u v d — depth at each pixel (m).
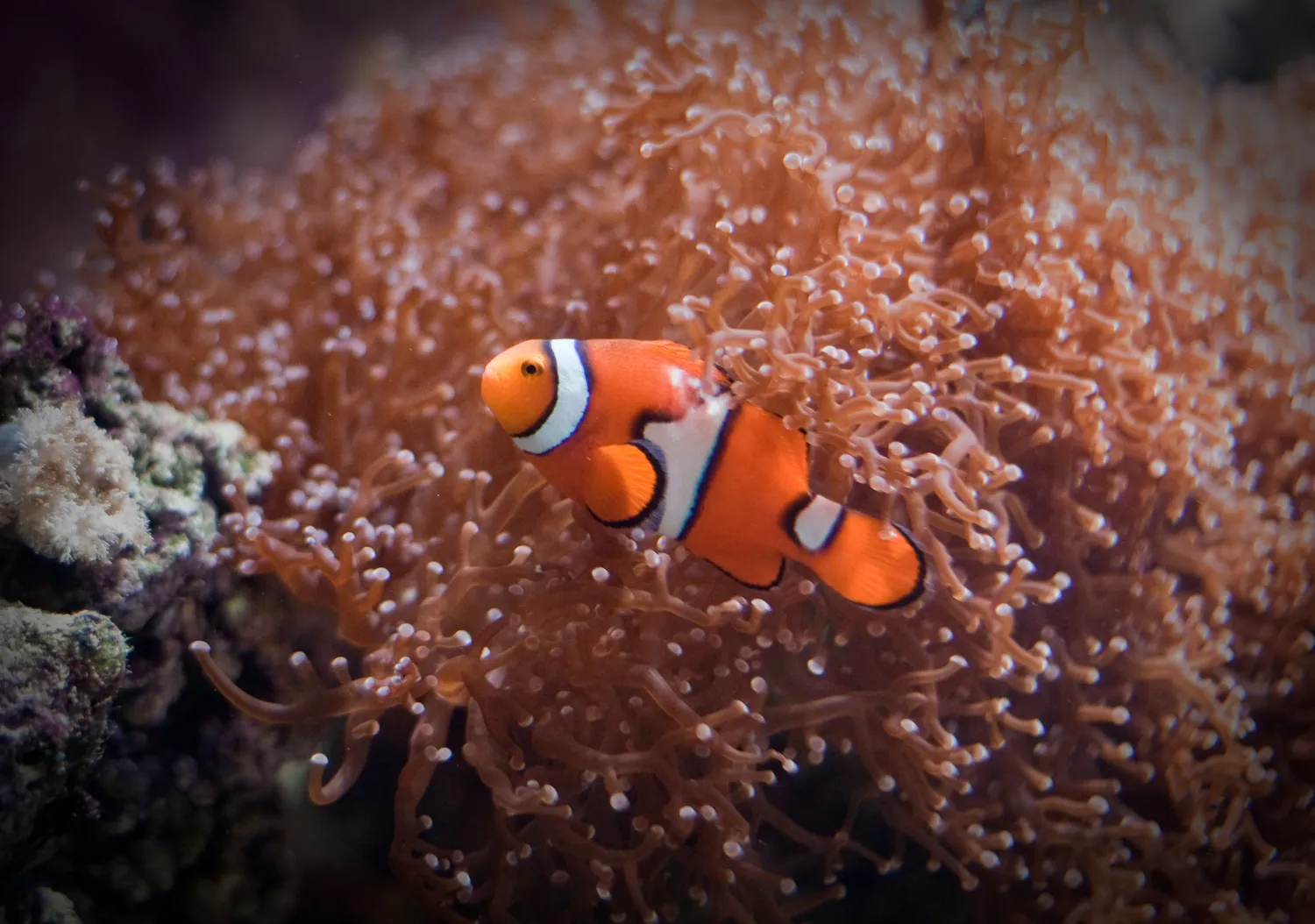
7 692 0.29
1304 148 0.50
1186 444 0.33
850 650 0.33
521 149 0.40
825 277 0.32
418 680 0.31
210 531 0.33
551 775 0.32
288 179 0.45
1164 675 0.34
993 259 0.33
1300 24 0.70
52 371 0.32
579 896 0.32
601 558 0.31
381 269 0.36
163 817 0.32
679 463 0.29
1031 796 0.34
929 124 0.34
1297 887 0.35
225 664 0.33
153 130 0.47
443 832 0.33
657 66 0.36
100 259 0.38
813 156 0.33
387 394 0.35
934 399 0.31
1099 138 0.36
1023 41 0.36
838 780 0.34
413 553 0.33
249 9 0.48
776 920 0.33
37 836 0.30
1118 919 0.33
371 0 0.52
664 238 0.33
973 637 0.32
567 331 0.34
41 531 0.30
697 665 0.32
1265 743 0.36
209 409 0.35
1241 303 0.37
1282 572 0.35
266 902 0.33
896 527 0.29
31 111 0.43
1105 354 0.33
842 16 0.38
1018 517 0.33
